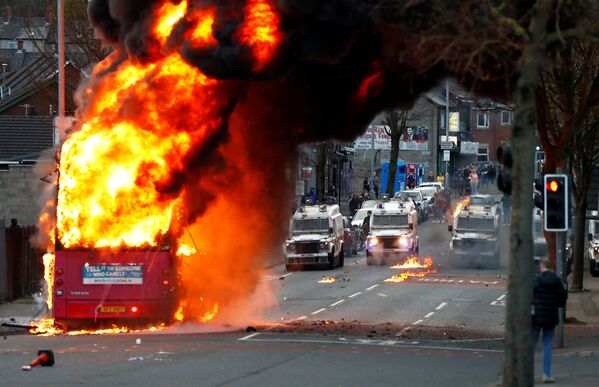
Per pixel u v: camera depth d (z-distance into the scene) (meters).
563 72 56.94
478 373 38.31
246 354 43.47
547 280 36.12
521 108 31.38
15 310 66.81
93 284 53.78
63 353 43.53
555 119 72.19
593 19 39.78
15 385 33.97
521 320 31.06
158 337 50.78
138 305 53.78
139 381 35.09
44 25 173.00
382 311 69.56
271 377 36.47
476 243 110.81
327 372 38.06
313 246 106.75
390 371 38.66
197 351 44.38
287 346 46.94
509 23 31.61
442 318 65.94
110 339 49.62
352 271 106.38
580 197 84.38
